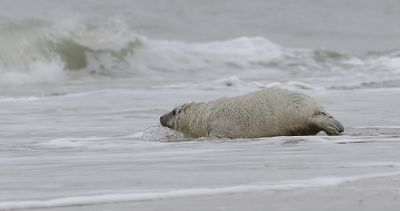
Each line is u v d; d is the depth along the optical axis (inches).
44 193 799.7
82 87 2957.7
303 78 3152.1
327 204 682.2
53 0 5807.1
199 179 864.3
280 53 4264.3
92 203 728.3
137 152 1211.2
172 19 5944.9
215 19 6072.8
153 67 3814.0
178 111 1466.5
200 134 1422.2
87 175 931.3
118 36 3909.9
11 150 1312.7
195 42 4756.4
